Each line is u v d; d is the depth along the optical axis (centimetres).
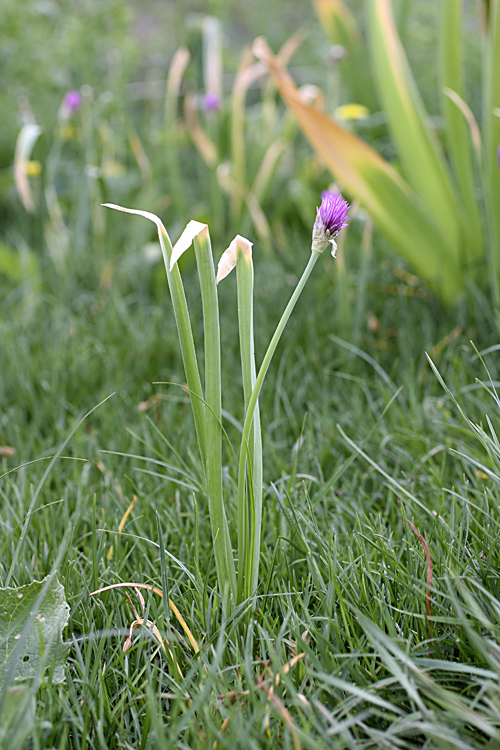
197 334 206
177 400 163
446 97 194
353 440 155
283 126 266
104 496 147
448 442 150
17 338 204
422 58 412
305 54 482
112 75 325
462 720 116
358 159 183
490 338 186
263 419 163
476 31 420
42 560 136
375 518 139
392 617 126
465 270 206
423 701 119
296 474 148
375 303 217
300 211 289
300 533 131
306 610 124
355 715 119
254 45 174
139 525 140
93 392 180
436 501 139
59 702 118
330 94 310
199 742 115
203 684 120
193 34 264
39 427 166
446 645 123
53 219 242
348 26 287
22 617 118
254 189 277
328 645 122
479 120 345
